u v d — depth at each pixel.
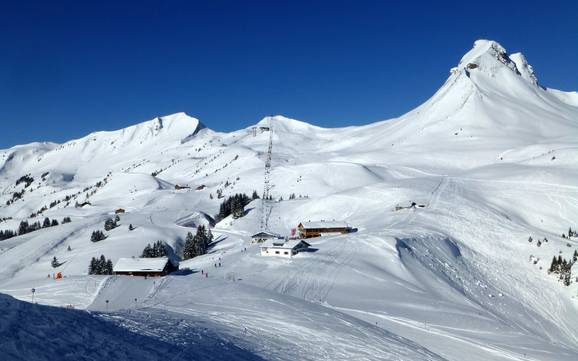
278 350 35.72
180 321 39.38
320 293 65.00
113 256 119.12
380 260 85.31
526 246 105.06
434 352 42.03
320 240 105.06
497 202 139.50
